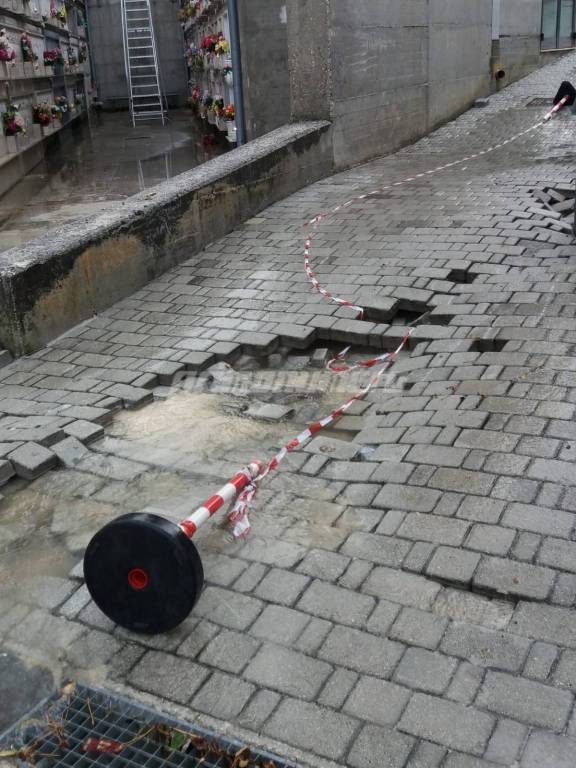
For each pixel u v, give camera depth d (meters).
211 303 7.14
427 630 3.17
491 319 5.97
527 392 4.82
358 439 4.73
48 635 3.40
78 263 6.91
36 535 4.14
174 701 2.99
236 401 5.53
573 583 3.28
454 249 7.60
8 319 6.36
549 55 19.67
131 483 4.53
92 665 3.21
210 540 3.87
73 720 2.99
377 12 11.79
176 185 8.44
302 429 5.07
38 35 22.61
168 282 7.82
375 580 3.47
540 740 2.64
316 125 10.85
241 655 3.15
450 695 2.86
